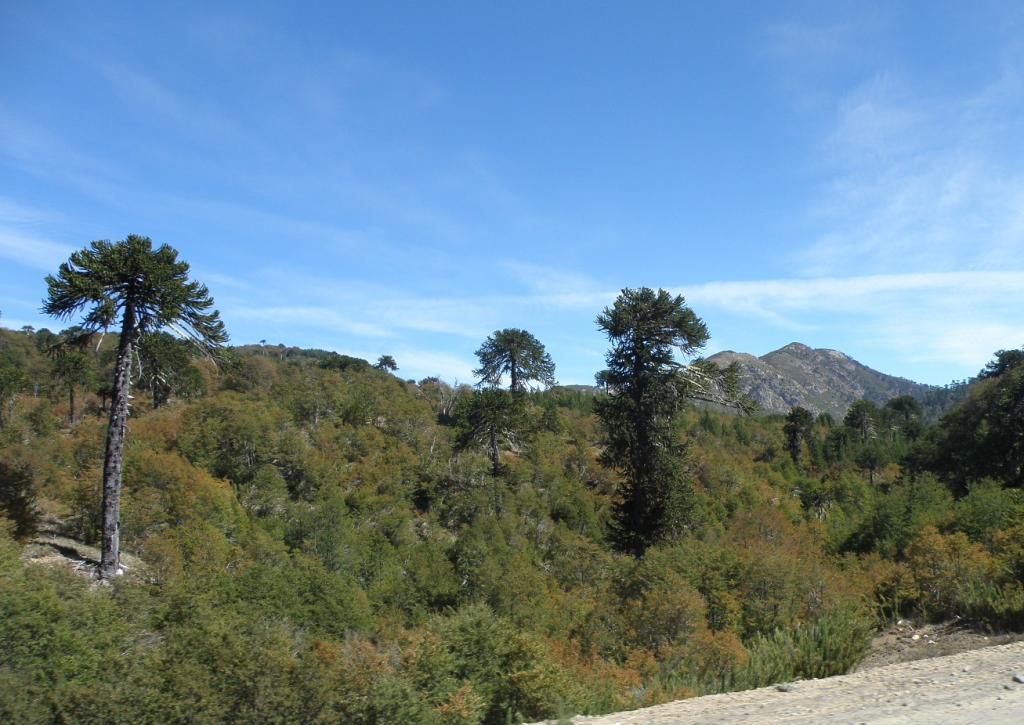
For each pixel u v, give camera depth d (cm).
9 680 564
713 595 1167
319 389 5722
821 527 3419
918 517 2225
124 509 2139
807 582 1186
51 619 675
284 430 4569
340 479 4303
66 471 2762
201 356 1856
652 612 1070
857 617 889
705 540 2342
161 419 4447
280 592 1669
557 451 5556
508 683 679
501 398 4344
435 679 663
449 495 4550
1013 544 977
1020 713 450
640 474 2331
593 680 795
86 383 4300
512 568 2288
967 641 795
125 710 525
